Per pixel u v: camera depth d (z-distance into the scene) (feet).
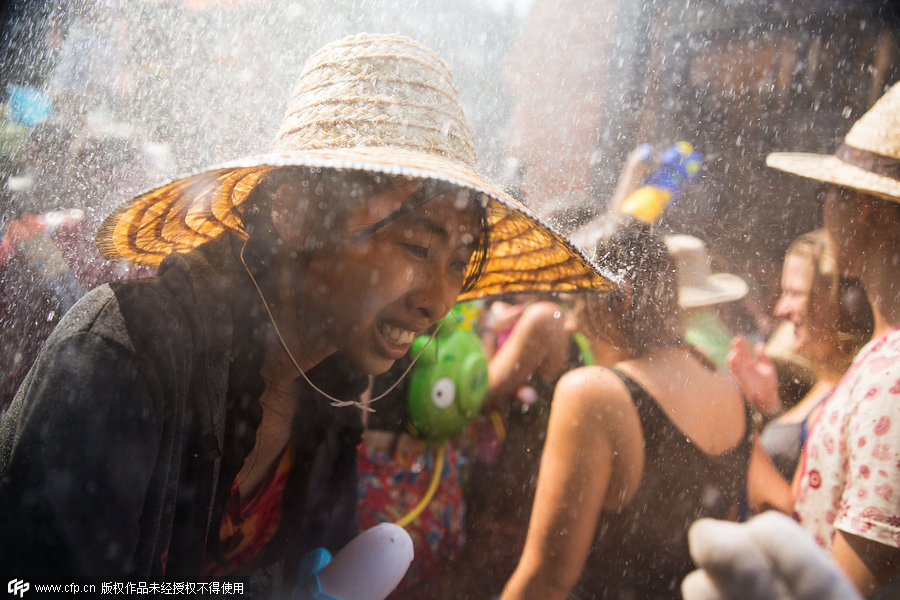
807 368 7.30
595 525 5.08
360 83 3.79
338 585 4.16
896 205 4.79
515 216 4.54
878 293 4.89
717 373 5.51
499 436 7.34
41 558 2.89
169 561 3.55
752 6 15.47
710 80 16.25
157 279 3.53
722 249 12.60
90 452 2.98
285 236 3.81
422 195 3.59
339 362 4.36
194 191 3.94
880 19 13.94
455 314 7.20
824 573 2.50
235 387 3.74
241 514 4.15
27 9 12.83
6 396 7.54
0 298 8.00
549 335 7.22
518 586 5.16
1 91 11.25
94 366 3.06
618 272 5.34
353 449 4.60
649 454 4.98
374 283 3.60
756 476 5.57
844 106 14.55
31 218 8.48
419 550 6.72
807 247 6.80
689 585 2.75
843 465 4.58
